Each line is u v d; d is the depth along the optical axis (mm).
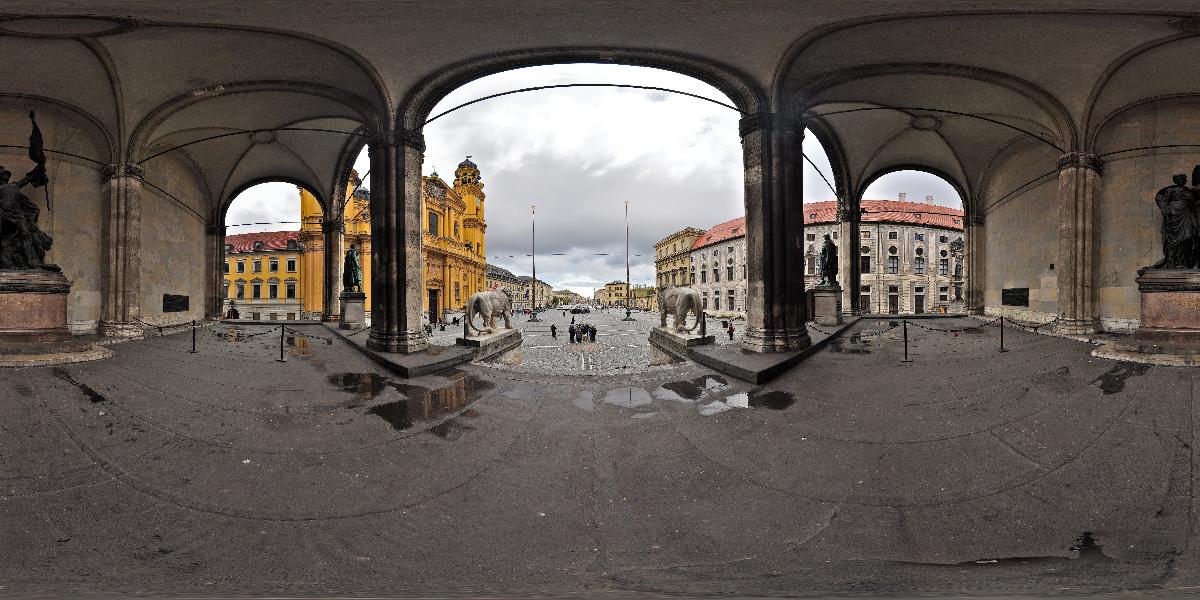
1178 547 2953
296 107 14375
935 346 11047
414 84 10609
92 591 2541
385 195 10484
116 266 12648
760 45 9711
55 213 12523
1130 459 4156
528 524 3318
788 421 5496
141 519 3340
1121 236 12055
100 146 12977
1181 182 8602
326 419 5645
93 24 9430
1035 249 16031
